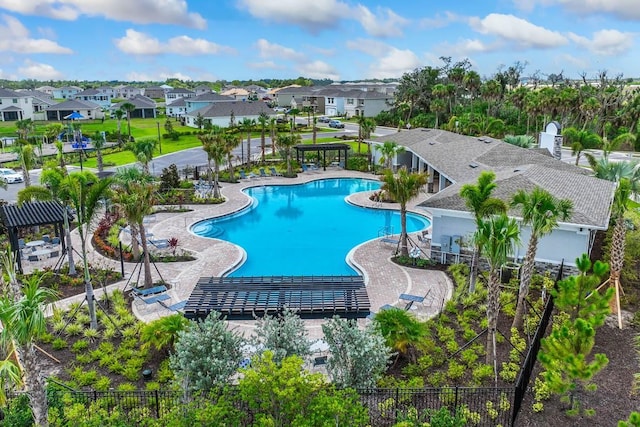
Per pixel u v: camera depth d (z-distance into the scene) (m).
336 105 130.50
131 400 15.38
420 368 17.44
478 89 97.62
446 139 53.38
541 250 26.08
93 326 20.62
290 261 30.70
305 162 63.09
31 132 87.00
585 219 24.22
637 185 30.72
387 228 36.84
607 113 87.75
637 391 16.36
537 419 15.07
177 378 14.59
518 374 16.84
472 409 15.30
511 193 27.62
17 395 14.34
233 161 65.06
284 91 151.75
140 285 25.58
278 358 14.55
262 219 40.88
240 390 12.80
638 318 20.98
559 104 74.44
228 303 18.52
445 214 28.16
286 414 12.10
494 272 16.81
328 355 18.20
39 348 19.12
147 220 38.34
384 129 100.44
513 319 21.58
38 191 25.80
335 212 43.03
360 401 14.12
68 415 13.33
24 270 27.62
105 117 127.62
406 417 14.02
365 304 18.52
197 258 29.92
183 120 110.69
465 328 20.38
